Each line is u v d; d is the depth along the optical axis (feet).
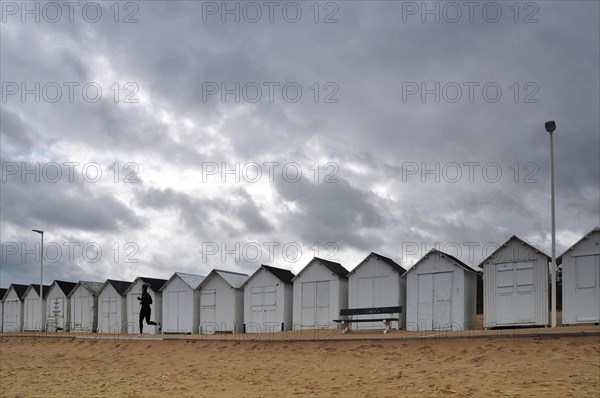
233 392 65.57
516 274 101.40
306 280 127.95
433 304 110.11
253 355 93.25
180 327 142.41
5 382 81.35
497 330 92.79
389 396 58.08
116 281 159.53
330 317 123.65
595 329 83.56
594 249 95.40
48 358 111.24
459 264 108.17
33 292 177.27
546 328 91.97
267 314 131.64
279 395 62.28
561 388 56.03
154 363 95.04
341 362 81.92
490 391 56.80
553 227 98.48
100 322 157.99
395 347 86.33
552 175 99.76
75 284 172.55
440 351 81.46
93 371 89.86
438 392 58.03
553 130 99.60
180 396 64.80
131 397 65.41
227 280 137.69
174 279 145.48
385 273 118.32
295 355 89.76
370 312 111.04
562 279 98.37
